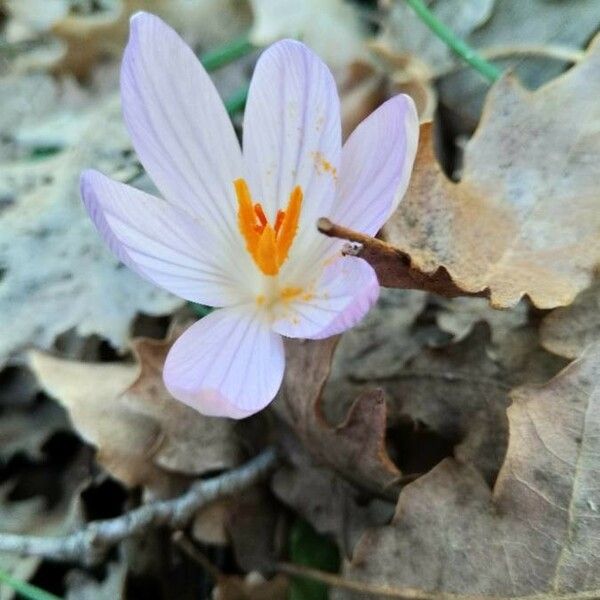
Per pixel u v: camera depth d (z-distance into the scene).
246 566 0.16
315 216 0.15
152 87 0.14
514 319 0.16
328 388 0.17
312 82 0.15
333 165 0.15
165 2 0.25
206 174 0.15
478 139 0.17
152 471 0.16
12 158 0.23
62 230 0.20
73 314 0.19
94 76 0.25
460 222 0.16
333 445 0.15
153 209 0.14
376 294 0.13
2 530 0.17
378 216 0.14
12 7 0.29
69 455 0.18
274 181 0.15
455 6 0.22
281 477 0.16
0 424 0.18
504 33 0.22
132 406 0.17
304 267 0.15
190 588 0.16
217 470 0.17
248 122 0.15
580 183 0.16
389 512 0.15
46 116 0.24
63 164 0.21
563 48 0.21
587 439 0.14
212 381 0.14
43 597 0.16
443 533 0.14
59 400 0.17
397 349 0.17
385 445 0.16
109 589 0.16
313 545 0.16
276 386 0.14
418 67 0.21
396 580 0.14
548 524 0.14
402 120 0.14
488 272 0.16
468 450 0.15
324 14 0.23
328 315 0.14
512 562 0.14
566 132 0.17
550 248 0.16
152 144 0.15
